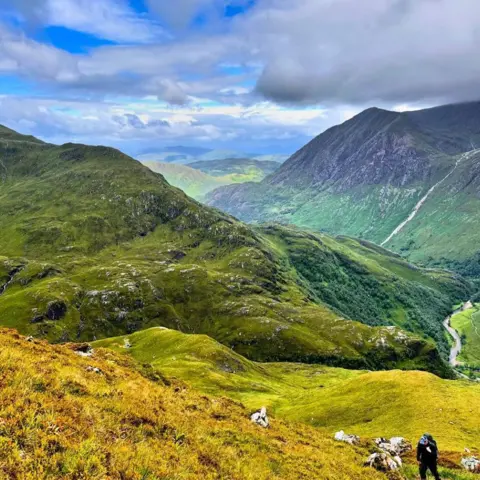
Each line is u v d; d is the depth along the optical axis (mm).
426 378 90500
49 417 17406
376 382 94000
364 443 38781
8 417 16578
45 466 14820
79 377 24656
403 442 43812
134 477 16094
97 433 18281
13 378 20062
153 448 19156
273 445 28359
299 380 190750
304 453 29188
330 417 86750
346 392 97062
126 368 41094
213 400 37562
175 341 194125
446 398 79188
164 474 17219
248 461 23297
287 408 104688
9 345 28359
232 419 31750
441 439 62719
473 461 41062
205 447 22281
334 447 34656
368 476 29031
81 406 20203
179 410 27562
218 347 182750
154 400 27016
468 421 69000
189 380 135875
